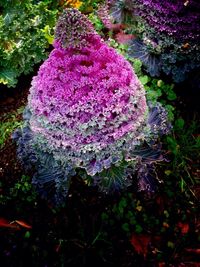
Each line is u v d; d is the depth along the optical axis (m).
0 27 0.80
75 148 0.57
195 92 0.83
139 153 0.63
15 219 0.70
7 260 0.66
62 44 0.52
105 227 0.69
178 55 0.76
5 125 0.78
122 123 0.58
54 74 0.55
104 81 0.55
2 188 0.72
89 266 0.66
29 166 0.67
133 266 0.66
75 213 0.70
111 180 0.63
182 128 0.78
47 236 0.69
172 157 0.75
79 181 0.73
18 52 0.79
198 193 0.73
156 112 0.66
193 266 0.65
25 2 0.85
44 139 0.59
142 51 0.80
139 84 0.60
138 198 0.72
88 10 0.94
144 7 0.74
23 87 0.85
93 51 0.54
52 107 0.56
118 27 0.85
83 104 0.55
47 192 0.66
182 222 0.70
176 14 0.72
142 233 0.69
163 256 0.67
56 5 0.90
